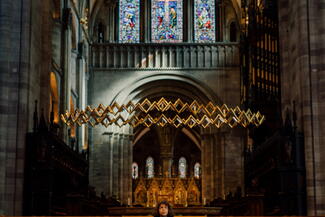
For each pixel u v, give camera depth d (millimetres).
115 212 36281
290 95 32188
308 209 28172
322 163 28234
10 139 28406
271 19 38781
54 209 31953
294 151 28703
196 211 36312
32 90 30047
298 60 29531
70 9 44781
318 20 29172
